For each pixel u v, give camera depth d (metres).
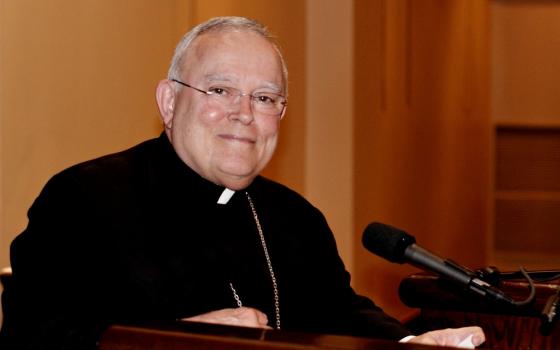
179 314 3.51
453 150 12.98
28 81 4.87
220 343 2.36
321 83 9.10
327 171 9.10
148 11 5.96
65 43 5.16
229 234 3.84
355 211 9.11
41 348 2.94
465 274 2.72
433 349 2.33
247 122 3.63
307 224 4.20
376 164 9.63
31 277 3.34
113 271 3.45
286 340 2.37
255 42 3.70
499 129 17.34
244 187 3.76
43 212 3.49
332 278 4.16
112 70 5.58
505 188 17.36
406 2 10.59
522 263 17.28
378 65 9.64
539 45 17.16
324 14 9.07
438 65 12.04
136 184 3.71
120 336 2.47
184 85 3.71
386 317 3.99
